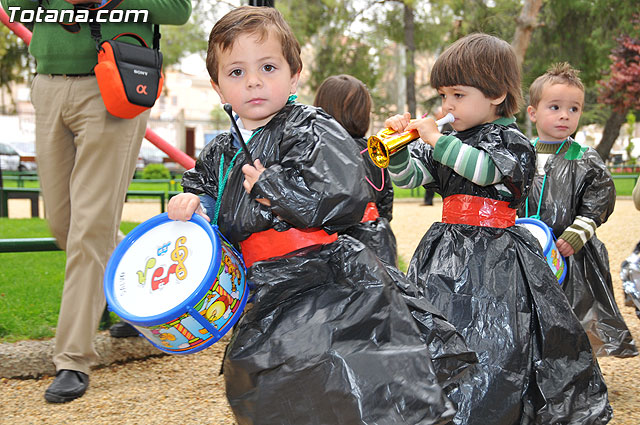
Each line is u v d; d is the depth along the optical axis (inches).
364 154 135.0
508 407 80.5
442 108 96.3
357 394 64.1
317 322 68.4
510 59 92.7
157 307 73.2
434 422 63.6
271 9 80.2
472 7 658.2
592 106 1257.4
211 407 112.0
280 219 75.2
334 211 70.4
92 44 116.6
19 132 1380.4
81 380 116.1
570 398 85.4
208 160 85.7
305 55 879.1
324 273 72.2
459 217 93.8
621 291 207.3
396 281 74.4
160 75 118.3
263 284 71.1
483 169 86.8
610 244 312.0
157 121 1517.0
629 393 119.4
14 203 610.2
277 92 76.6
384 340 67.8
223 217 79.4
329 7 701.3
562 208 122.4
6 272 194.9
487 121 94.3
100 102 116.6
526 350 84.4
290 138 74.8
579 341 87.9
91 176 117.6
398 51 924.0
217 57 78.3
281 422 66.7
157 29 128.6
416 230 374.3
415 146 101.6
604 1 744.3
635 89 788.0
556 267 111.5
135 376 127.0
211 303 72.8
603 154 1007.0
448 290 88.1
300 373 66.2
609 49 824.9
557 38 788.6
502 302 86.3
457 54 92.4
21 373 125.4
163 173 884.6
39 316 151.4
